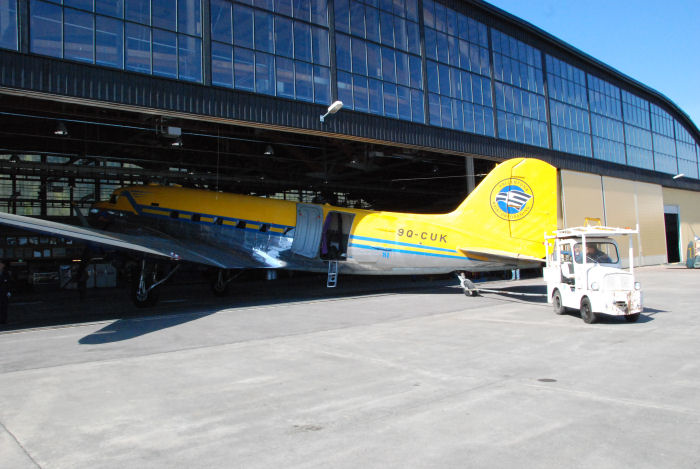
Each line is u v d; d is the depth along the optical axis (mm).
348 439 4547
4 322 13133
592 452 4117
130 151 25500
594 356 7922
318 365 7699
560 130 31188
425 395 5938
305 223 18125
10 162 20969
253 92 16984
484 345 9062
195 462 4094
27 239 26672
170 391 6328
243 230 17906
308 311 14586
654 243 40969
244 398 5973
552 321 11906
